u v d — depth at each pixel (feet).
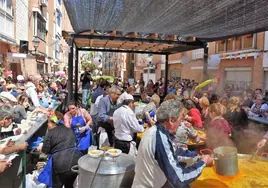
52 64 92.53
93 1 17.98
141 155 6.92
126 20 23.21
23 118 17.46
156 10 19.44
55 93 38.40
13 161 11.61
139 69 110.42
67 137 11.93
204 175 8.38
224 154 7.44
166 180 6.81
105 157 9.00
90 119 15.90
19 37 50.24
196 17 20.80
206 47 31.63
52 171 11.55
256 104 24.21
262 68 40.96
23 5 53.11
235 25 22.68
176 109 6.98
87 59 112.27
